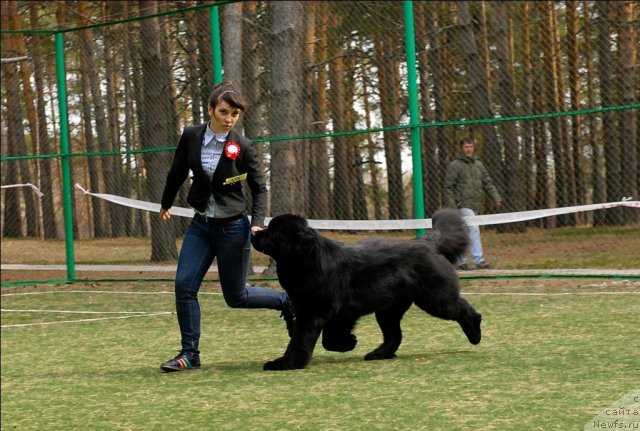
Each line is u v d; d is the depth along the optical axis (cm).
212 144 636
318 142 2666
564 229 1994
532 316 850
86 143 3331
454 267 664
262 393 551
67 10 2641
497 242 1894
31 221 3638
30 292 1295
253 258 1462
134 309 1070
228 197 640
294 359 629
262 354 722
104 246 2303
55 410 538
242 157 643
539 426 436
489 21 2716
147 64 1784
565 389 518
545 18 2589
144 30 1778
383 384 559
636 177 2123
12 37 2769
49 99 3812
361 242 652
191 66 2377
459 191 1320
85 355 757
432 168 2583
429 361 640
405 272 640
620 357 619
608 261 1411
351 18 2533
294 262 606
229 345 775
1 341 856
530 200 2630
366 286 630
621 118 2150
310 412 493
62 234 3994
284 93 1334
